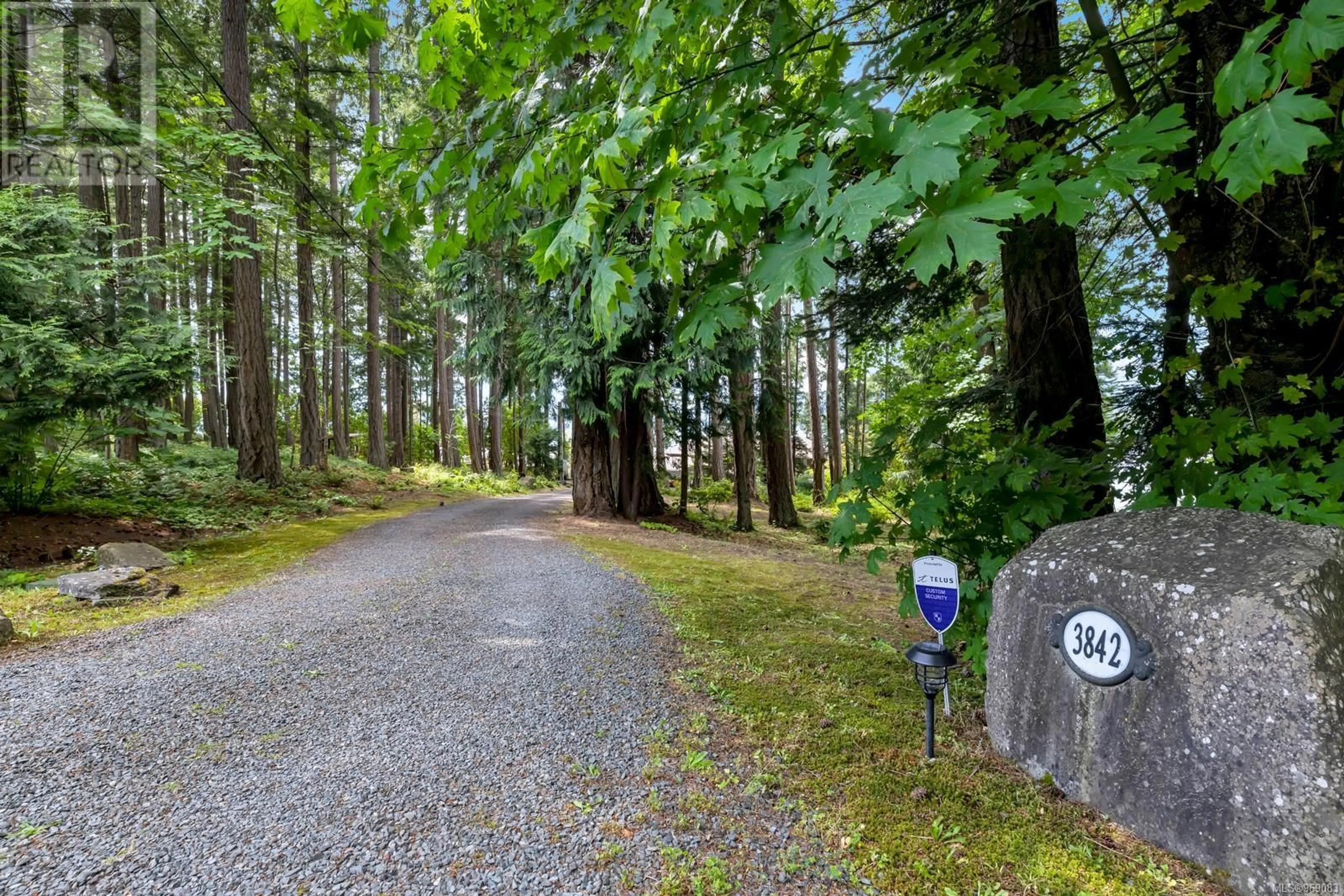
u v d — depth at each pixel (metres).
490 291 10.28
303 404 15.93
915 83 2.16
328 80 13.20
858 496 2.84
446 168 1.82
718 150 1.51
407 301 20.92
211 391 17.89
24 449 6.83
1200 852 1.63
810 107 1.75
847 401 25.47
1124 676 1.82
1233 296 2.23
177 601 4.66
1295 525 1.76
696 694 2.99
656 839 1.85
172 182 9.45
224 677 3.15
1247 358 2.33
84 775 2.20
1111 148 1.28
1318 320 2.36
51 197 7.30
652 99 1.65
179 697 2.89
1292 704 1.48
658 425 23.94
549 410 10.94
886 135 1.26
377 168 1.84
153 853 1.78
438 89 1.98
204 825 1.92
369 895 1.62
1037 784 2.06
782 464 15.12
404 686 3.09
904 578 2.80
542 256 1.62
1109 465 2.65
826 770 2.22
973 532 2.71
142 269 8.03
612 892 1.63
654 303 9.05
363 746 2.45
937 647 2.32
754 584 6.09
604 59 2.40
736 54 1.86
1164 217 3.33
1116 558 1.91
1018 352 3.72
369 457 20.86
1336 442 2.17
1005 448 2.80
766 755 2.35
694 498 16.11
